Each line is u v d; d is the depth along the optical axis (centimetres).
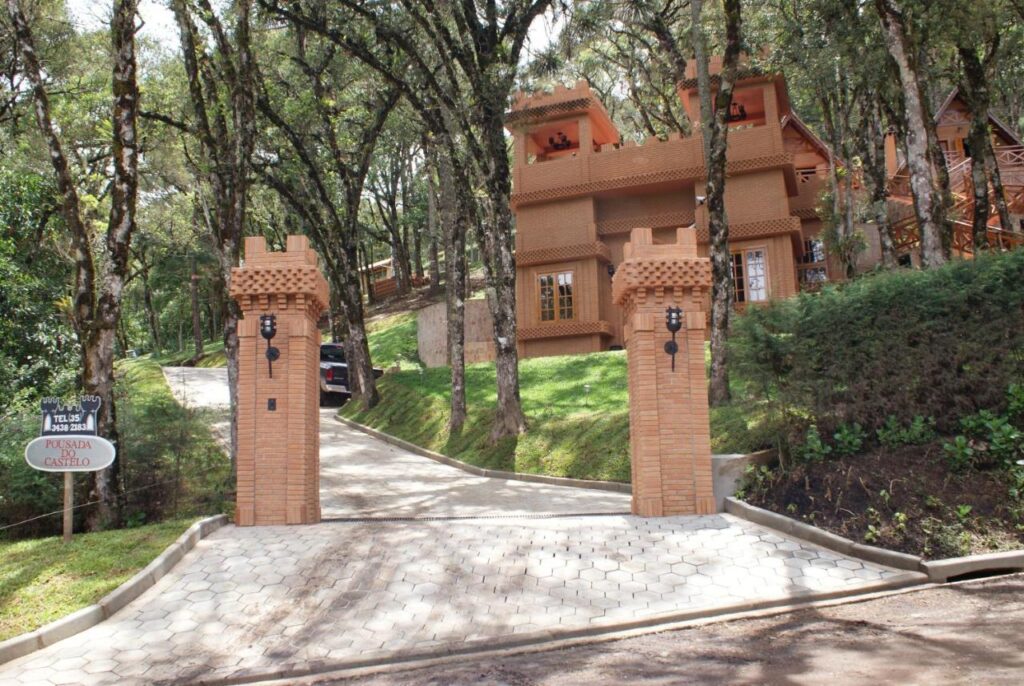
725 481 984
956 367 970
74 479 1058
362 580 770
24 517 1059
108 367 1077
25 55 1098
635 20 2494
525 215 2544
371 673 584
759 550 816
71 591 737
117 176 1091
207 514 1068
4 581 767
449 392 2208
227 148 1518
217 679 585
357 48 1814
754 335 1048
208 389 2733
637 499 991
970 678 459
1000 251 1038
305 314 1023
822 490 912
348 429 2320
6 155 2009
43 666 611
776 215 2270
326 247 2469
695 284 1006
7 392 1484
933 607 643
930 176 1295
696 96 2433
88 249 1093
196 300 4444
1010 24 1880
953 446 902
